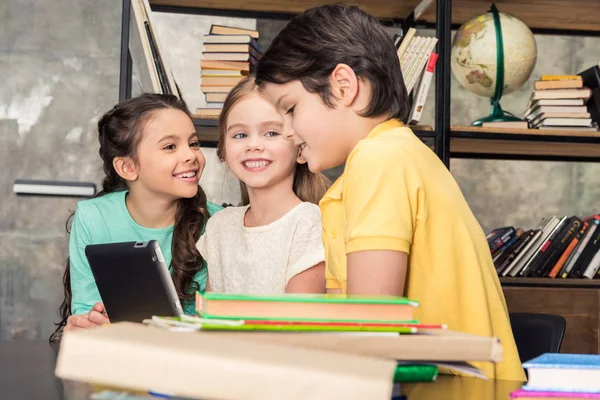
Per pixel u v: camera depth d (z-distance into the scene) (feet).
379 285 2.59
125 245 3.85
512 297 8.79
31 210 8.82
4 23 8.90
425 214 2.81
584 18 9.31
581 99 8.39
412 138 3.03
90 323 4.76
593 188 13.08
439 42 8.05
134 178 6.12
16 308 8.79
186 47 11.38
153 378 1.40
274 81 3.10
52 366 3.05
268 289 5.14
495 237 8.95
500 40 8.43
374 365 1.42
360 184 2.73
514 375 2.99
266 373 1.37
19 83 8.89
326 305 1.87
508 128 8.15
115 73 9.02
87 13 9.02
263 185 5.18
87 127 8.95
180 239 6.01
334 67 2.98
